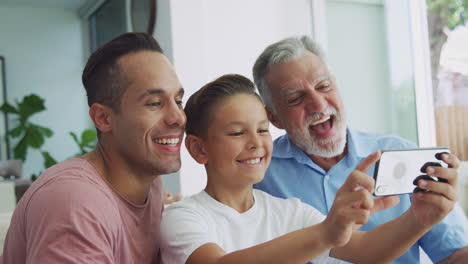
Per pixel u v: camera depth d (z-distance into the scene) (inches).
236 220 40.0
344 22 136.4
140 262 35.5
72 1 236.1
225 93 39.8
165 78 34.4
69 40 249.6
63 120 248.2
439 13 121.5
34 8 243.1
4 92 235.8
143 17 147.0
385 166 34.0
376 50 130.4
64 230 28.2
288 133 49.8
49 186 30.6
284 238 30.1
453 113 118.6
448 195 34.5
